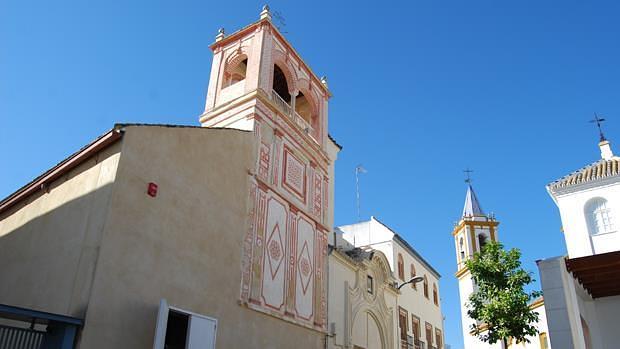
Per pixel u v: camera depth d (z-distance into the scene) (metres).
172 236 13.49
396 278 30.98
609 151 26.81
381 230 32.81
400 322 29.38
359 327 23.70
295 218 20.14
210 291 14.42
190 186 14.70
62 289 11.52
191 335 12.70
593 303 16.67
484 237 48.03
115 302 11.30
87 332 10.48
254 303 16.22
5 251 14.22
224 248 15.50
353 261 24.09
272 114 20.23
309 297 19.80
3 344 9.55
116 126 12.70
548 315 12.13
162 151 13.95
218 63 22.38
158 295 12.54
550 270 12.58
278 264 18.19
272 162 19.42
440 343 35.75
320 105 24.91
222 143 16.75
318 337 19.80
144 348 11.72
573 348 11.52
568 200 24.72
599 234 23.41
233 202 16.53
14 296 12.80
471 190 52.56
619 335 16.06
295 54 23.34
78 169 13.46
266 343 16.45
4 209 15.50
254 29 21.98
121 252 11.80
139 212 12.62
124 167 12.52
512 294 19.45
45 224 13.32
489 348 33.69
